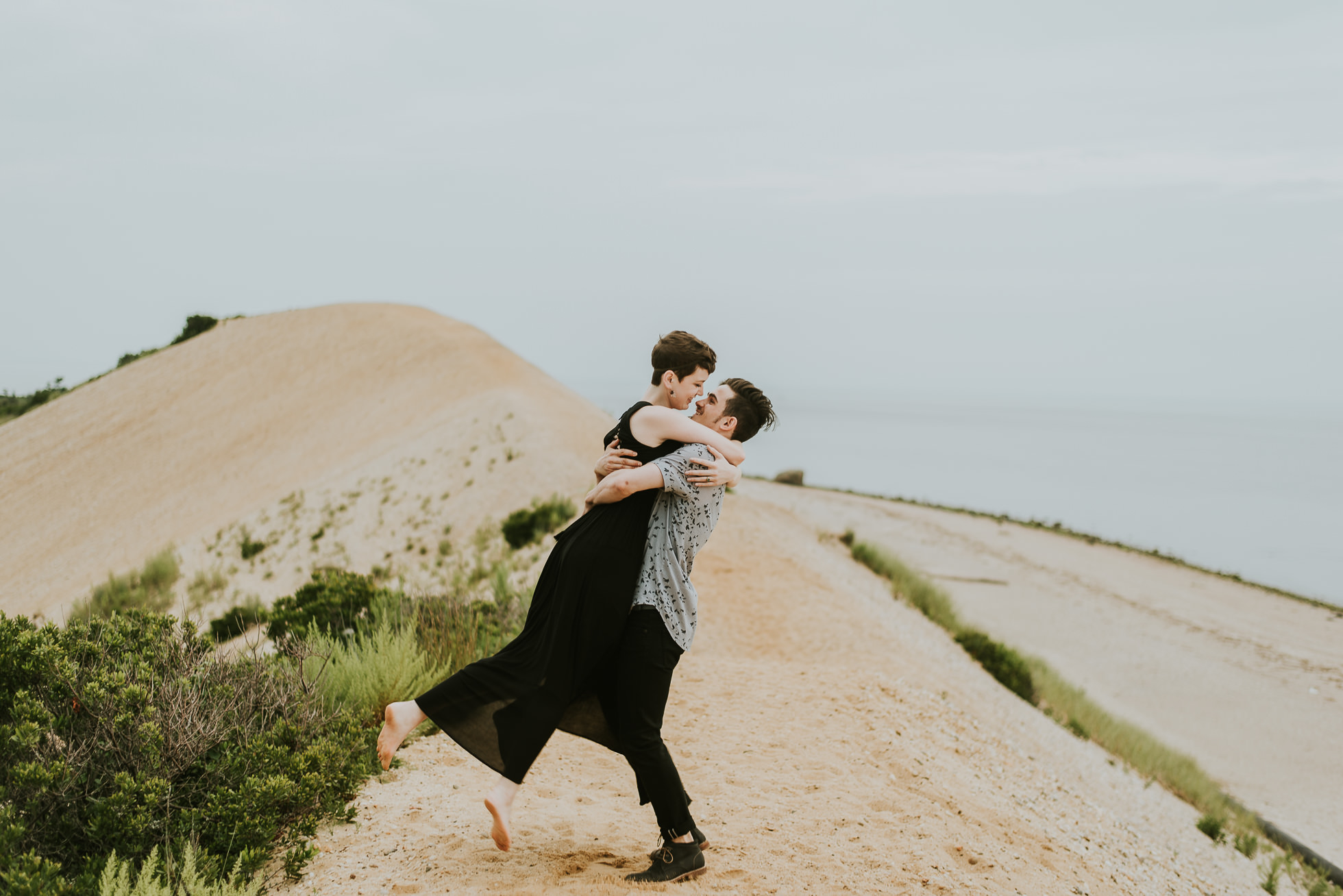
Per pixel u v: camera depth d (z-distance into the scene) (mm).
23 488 45875
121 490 42875
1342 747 18016
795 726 6117
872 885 3514
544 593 3307
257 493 37438
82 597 26797
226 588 26641
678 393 3471
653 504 3320
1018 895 3861
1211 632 28484
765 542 19031
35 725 3348
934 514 49594
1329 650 27344
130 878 3031
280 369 53562
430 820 3848
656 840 3861
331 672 5207
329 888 3211
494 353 50406
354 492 31719
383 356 51188
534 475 28500
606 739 3412
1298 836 12914
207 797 3570
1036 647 24500
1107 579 36219
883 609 17234
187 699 3969
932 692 10961
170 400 52844
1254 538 84312
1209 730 18844
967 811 5027
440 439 34375
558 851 3561
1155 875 6059
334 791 3938
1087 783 9922
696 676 7449
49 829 3170
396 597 8539
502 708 3127
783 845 3850
